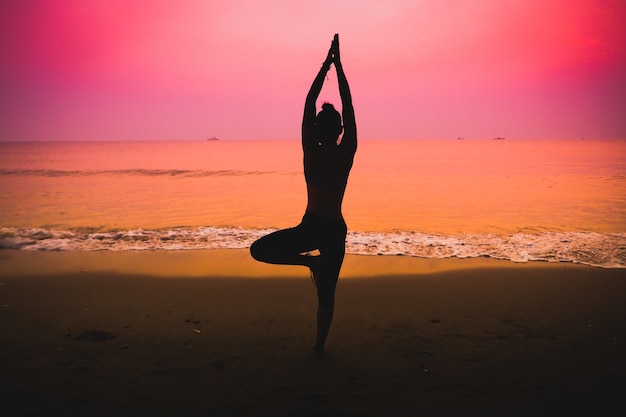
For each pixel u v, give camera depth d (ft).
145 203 46.55
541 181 69.62
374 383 9.24
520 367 9.95
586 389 8.86
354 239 27.22
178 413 8.02
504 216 37.78
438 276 18.72
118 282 17.80
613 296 15.67
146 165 121.08
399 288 16.94
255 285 17.39
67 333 12.12
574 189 58.44
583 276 18.53
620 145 336.70
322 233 9.56
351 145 9.84
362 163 127.95
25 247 25.03
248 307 14.62
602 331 12.22
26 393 8.71
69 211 40.93
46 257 22.59
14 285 17.29
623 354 10.59
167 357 10.58
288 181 72.74
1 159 159.12
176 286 17.22
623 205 43.88
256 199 49.90
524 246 25.07
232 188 61.82
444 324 12.94
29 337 11.81
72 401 8.42
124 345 11.30
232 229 30.99
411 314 13.91
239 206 44.45
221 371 9.83
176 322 13.10
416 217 37.42
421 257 22.49
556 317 13.47
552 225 33.32
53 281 17.92
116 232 29.76
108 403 8.35
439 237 27.91
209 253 23.57
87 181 72.79
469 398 8.56
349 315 13.82
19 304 14.79
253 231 30.25
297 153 221.46
